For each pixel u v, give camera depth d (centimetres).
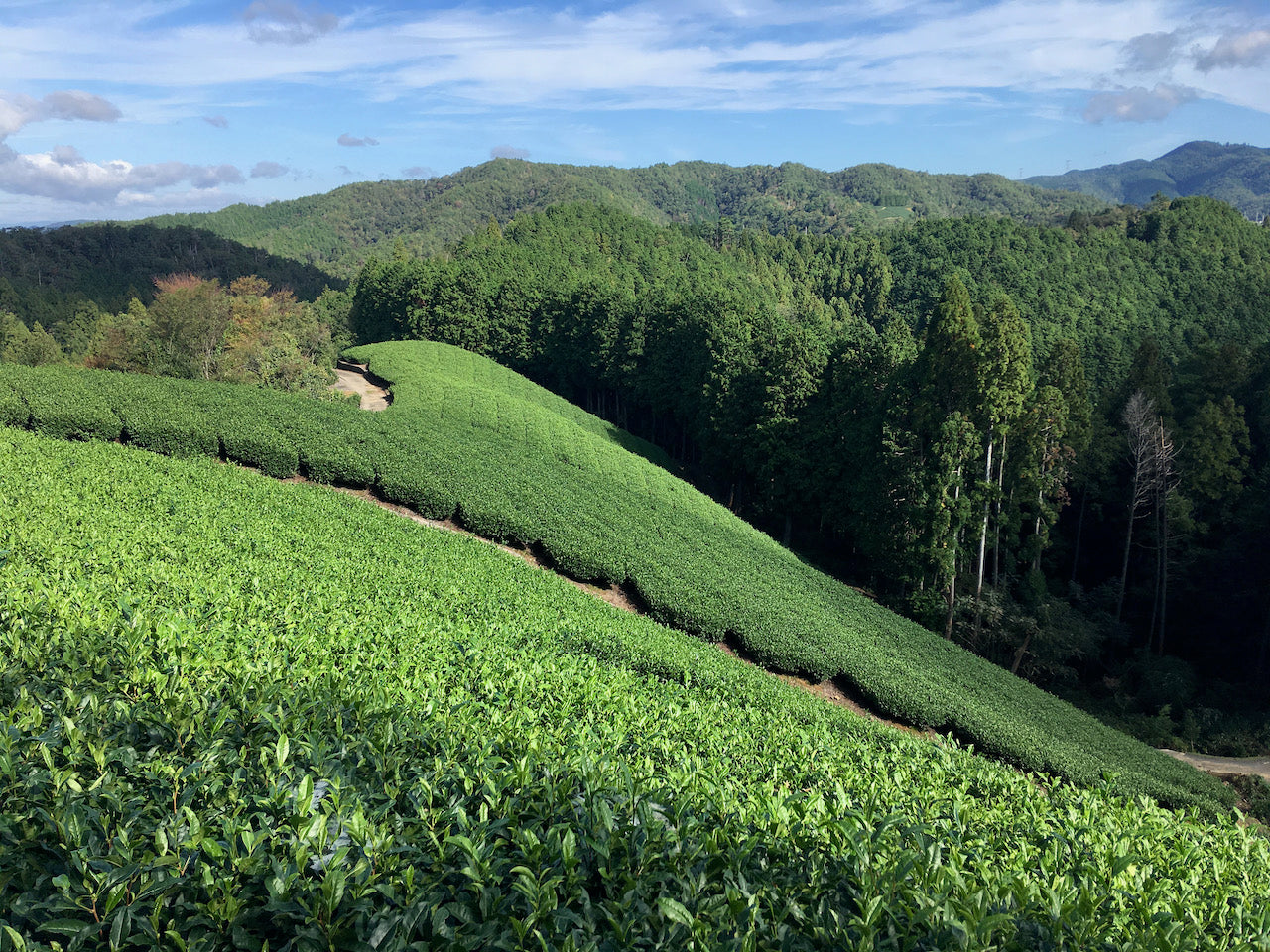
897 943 418
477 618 1684
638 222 15075
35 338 8244
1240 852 832
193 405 3244
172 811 498
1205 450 4016
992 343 3450
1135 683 3641
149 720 604
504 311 8438
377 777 581
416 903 404
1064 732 2591
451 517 2898
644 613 2566
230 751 575
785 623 2541
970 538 3847
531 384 7162
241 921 402
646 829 488
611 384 7431
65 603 934
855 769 1117
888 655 2744
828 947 420
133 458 2489
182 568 1446
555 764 660
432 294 8688
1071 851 723
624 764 706
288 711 691
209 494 2245
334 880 392
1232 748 2952
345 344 10294
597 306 7500
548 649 1548
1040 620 3606
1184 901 597
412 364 6488
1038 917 462
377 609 1462
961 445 3419
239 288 6575
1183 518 3838
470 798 562
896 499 3753
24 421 2728
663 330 6650
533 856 451
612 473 4484
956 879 468
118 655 768
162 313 4638
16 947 353
